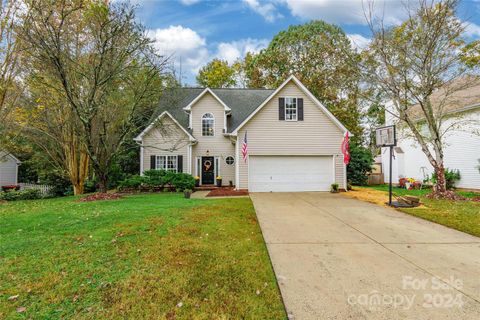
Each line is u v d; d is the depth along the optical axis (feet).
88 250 14.01
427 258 13.62
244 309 8.98
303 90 43.73
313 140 43.65
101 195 35.50
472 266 12.62
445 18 32.42
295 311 8.88
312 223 20.95
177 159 49.93
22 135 45.27
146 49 36.65
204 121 52.54
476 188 43.80
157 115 51.90
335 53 64.90
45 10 32.09
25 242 15.31
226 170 52.03
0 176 62.28
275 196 36.91
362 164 58.29
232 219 21.15
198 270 11.82
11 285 10.36
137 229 17.78
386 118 59.26
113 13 33.37
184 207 25.79
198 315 8.61
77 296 9.61
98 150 39.68
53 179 51.34
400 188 50.90
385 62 36.22
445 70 33.94
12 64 38.37
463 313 8.77
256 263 12.71
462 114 42.78
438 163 35.55
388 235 17.71
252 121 43.32
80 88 38.04
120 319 8.36
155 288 10.19
